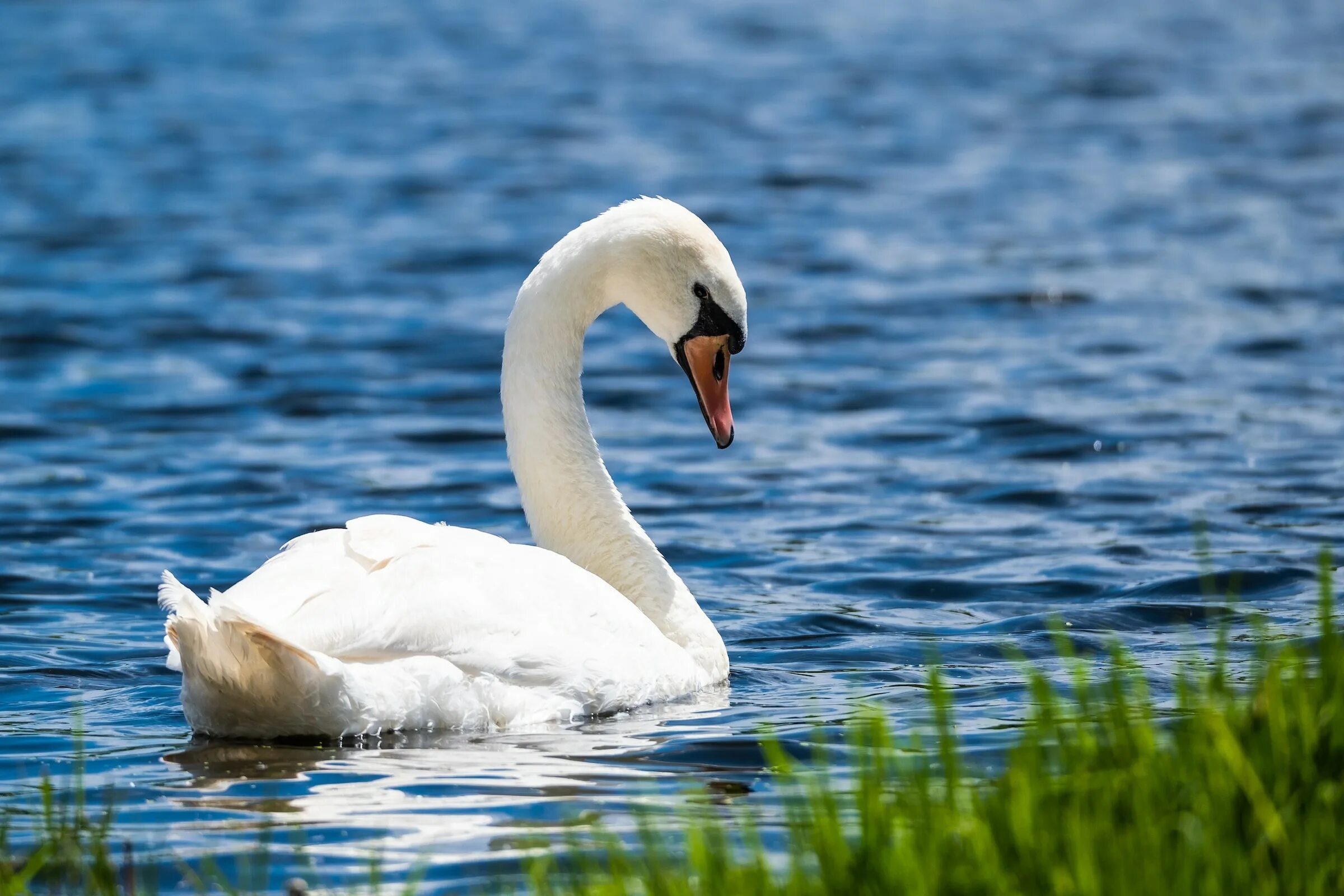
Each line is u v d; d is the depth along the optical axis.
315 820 7.35
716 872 5.88
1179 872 5.59
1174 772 6.29
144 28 64.00
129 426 18.36
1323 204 33.09
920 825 6.02
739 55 59.59
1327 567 7.06
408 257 28.84
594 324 24.94
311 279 27.08
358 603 8.70
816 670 10.52
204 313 24.52
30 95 47.91
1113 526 14.10
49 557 13.41
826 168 38.25
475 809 7.49
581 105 47.91
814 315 24.64
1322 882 5.59
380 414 19.09
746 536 14.27
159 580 12.77
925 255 29.17
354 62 56.50
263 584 8.73
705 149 40.91
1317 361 20.80
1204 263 27.77
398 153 39.88
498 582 9.13
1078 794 6.09
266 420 18.73
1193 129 43.81
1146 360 21.16
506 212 33.00
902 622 11.66
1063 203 33.97
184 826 7.28
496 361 21.80
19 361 21.52
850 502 15.34
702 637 10.40
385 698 8.55
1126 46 62.75
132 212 32.53
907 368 21.25
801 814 6.89
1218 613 11.40
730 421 10.90
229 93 49.06
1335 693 6.61
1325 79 53.34
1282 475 15.62
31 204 33.16
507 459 17.12
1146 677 9.68
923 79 53.94
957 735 8.53
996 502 15.19
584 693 9.15
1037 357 21.58
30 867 6.31
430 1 76.50
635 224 10.88
